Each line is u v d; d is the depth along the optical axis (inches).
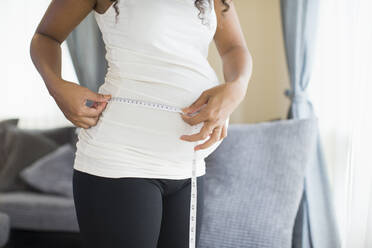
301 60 113.3
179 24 48.9
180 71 49.5
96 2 51.7
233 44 58.4
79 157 49.9
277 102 130.3
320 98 117.6
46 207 121.6
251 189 99.0
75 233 121.0
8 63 159.3
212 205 98.2
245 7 131.0
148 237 47.9
